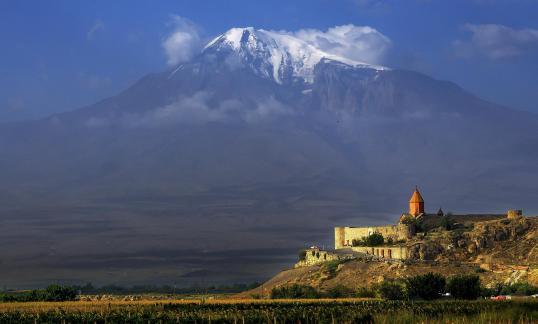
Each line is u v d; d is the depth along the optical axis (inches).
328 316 6082.7
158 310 6929.1
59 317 6127.0
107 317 6122.1
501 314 5684.1
